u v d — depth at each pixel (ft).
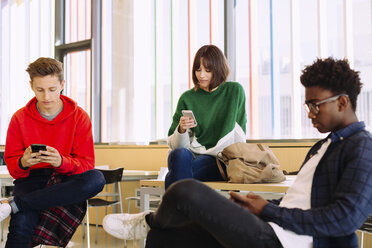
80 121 7.89
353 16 11.63
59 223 7.19
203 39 14.70
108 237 13.92
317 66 4.50
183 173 6.90
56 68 7.43
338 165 4.26
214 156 7.68
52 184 7.32
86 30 18.25
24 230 6.79
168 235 4.82
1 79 21.70
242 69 13.85
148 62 16.06
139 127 16.11
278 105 13.06
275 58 13.16
